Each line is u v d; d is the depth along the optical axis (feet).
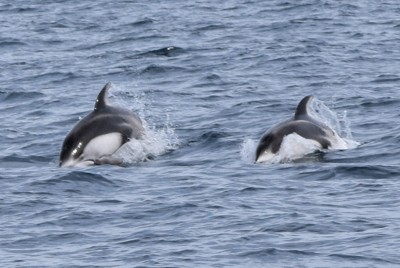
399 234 138.82
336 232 141.18
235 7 435.94
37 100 265.34
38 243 141.79
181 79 290.15
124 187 171.83
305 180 173.06
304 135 193.88
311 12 410.52
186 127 223.10
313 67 297.33
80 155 194.80
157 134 210.38
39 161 200.85
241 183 170.91
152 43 355.56
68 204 160.66
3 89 279.49
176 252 134.92
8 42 364.79
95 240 142.10
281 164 187.21
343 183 169.68
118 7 451.53
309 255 132.36
